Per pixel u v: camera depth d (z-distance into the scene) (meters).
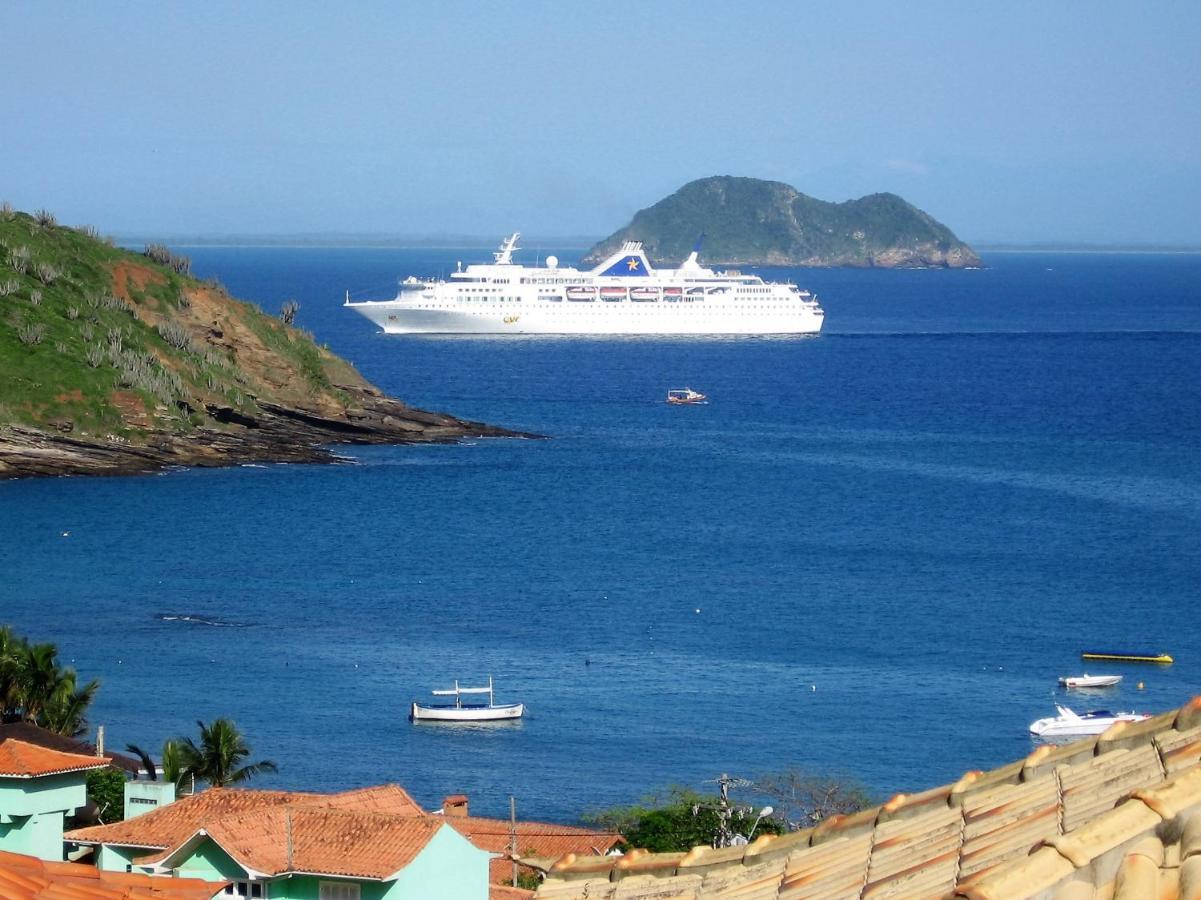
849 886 21.66
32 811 88.50
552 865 27.36
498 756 171.38
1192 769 19.52
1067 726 183.25
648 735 180.88
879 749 177.25
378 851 74.75
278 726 182.75
